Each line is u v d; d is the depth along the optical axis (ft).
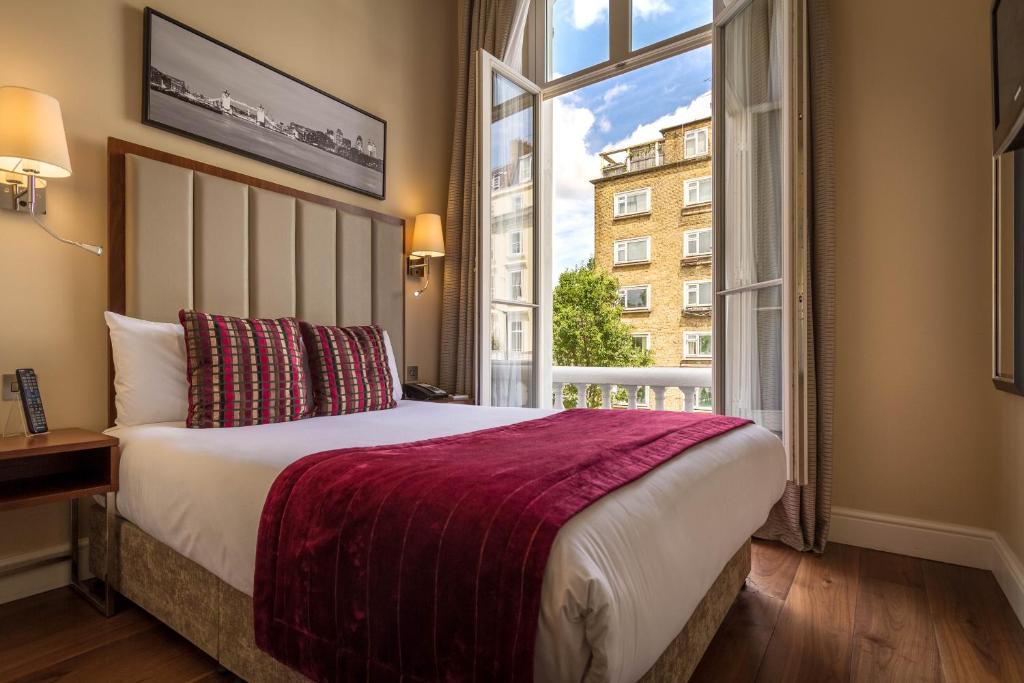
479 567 2.67
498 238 10.96
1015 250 5.85
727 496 4.33
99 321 6.55
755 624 5.48
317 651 3.29
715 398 9.01
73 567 6.19
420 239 10.45
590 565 2.51
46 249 6.15
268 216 8.02
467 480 3.19
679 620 3.16
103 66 6.63
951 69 7.41
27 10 6.05
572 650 2.43
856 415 7.95
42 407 5.64
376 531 3.11
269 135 8.38
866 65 7.93
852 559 7.33
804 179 7.13
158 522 4.84
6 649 4.93
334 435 5.40
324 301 8.84
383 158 10.42
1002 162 6.23
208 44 7.61
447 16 12.17
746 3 8.52
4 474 5.52
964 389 7.29
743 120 8.66
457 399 10.18
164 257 6.84
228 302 7.48
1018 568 5.86
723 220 9.04
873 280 7.85
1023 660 4.84
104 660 4.75
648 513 3.18
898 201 7.71
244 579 3.97
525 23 11.04
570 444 4.43
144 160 6.70
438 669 2.73
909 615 5.69
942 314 7.43
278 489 3.78
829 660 4.83
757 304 8.38
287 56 8.80
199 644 4.58
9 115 5.15
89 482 5.45
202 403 5.99
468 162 11.22
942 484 7.39
